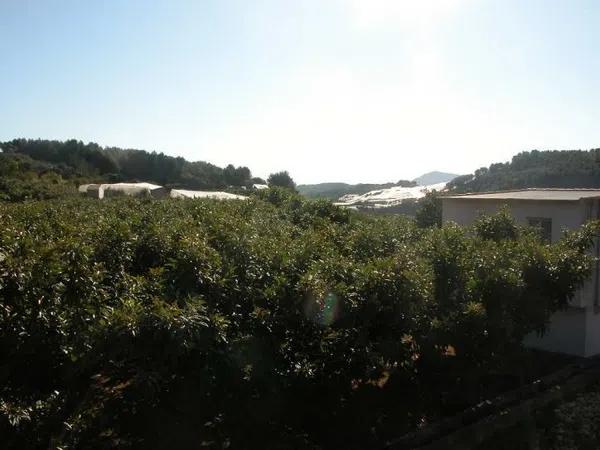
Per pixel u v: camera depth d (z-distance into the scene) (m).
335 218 15.31
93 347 3.42
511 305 6.42
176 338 3.39
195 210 11.93
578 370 7.80
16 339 3.54
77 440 3.60
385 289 4.94
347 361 4.82
